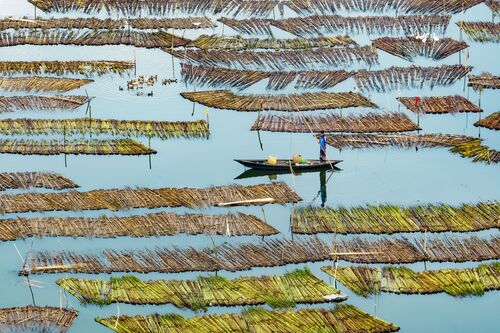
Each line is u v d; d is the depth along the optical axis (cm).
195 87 7538
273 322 4738
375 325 4756
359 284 5097
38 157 6494
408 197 6072
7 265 5262
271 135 6819
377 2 9231
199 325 4706
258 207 5869
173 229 5544
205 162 6481
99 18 8800
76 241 5459
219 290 5009
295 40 8281
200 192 5972
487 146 6731
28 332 4700
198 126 6888
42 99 7212
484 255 5362
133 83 7538
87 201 5856
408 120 7006
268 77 7675
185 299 4947
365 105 7212
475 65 7988
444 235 5578
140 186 6147
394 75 7669
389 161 6525
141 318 4772
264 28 8544
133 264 5238
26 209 5759
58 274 5203
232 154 6581
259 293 4984
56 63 7844
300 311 4831
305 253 5334
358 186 6197
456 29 8731
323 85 7525
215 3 9100
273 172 6372
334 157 6556
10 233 5491
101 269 5200
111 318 4788
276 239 5466
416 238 5531
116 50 8181
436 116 7125
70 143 6625
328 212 5744
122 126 6838
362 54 8038
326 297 4962
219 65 7900
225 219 5638
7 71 7706
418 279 5159
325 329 4700
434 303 5034
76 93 7412
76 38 8319
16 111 7062
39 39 8294
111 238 5488
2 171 6294
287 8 9144
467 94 7469
